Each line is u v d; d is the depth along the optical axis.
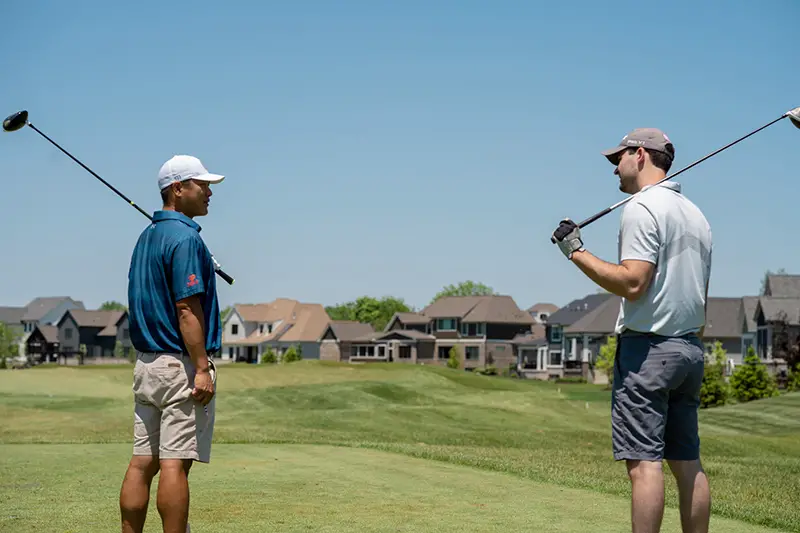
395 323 98.62
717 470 11.91
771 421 25.69
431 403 30.08
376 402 29.84
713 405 39.22
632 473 4.72
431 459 11.39
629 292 4.67
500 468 10.25
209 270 5.33
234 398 29.38
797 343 50.16
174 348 5.14
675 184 4.92
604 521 6.70
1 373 36.28
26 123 5.87
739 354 75.81
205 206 5.59
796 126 5.03
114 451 11.34
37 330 113.75
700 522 4.89
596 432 22.73
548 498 7.84
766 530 6.71
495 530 6.26
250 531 6.12
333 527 6.27
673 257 4.73
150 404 5.20
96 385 33.78
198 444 5.16
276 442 15.05
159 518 6.46
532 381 74.94
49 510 6.83
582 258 4.80
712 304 77.69
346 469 9.64
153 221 5.33
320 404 28.77
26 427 19.45
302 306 111.31
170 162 5.51
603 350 63.28
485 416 25.86
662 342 4.71
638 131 5.14
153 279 5.16
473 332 93.81
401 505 7.26
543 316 113.62
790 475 11.54
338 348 99.31
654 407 4.69
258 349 107.94
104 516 6.58
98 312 116.25
